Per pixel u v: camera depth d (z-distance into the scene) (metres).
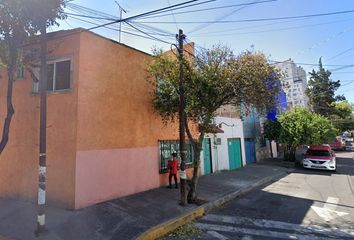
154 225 7.88
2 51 7.04
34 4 6.78
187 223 8.67
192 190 10.56
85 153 9.23
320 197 12.18
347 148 49.22
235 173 18.27
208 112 10.41
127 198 10.48
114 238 6.91
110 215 8.53
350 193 12.95
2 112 10.87
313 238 7.32
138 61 11.84
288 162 25.36
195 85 9.91
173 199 10.74
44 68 7.27
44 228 7.05
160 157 13.05
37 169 9.69
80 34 9.27
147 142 12.23
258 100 10.37
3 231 7.20
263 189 14.08
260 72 9.83
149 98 12.42
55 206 9.10
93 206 9.20
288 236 7.48
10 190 10.25
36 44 9.02
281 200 11.69
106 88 10.21
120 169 10.65
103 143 9.95
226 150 20.14
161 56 10.91
